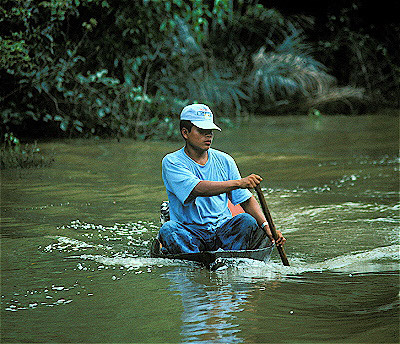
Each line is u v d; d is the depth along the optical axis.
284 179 11.83
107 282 6.29
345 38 28.17
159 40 19.11
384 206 9.46
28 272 6.65
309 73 25.38
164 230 6.98
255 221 7.12
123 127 17.59
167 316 5.34
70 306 5.65
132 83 18.61
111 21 17.98
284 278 6.34
